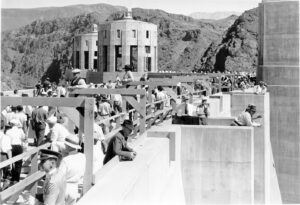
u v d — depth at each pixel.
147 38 75.06
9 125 13.11
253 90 32.94
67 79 24.58
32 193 9.02
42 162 7.45
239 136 15.07
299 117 35.22
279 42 35.38
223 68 149.38
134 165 8.96
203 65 165.25
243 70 143.12
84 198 6.97
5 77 110.56
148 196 9.28
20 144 11.46
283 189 35.28
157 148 10.84
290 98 35.28
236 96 30.23
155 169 10.18
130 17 77.50
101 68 76.38
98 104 17.44
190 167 15.36
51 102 8.77
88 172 8.66
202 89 31.14
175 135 13.13
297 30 34.78
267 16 35.72
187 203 15.37
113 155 9.45
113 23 74.06
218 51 159.25
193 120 16.50
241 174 15.11
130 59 73.94
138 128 15.66
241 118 17.70
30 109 17.55
